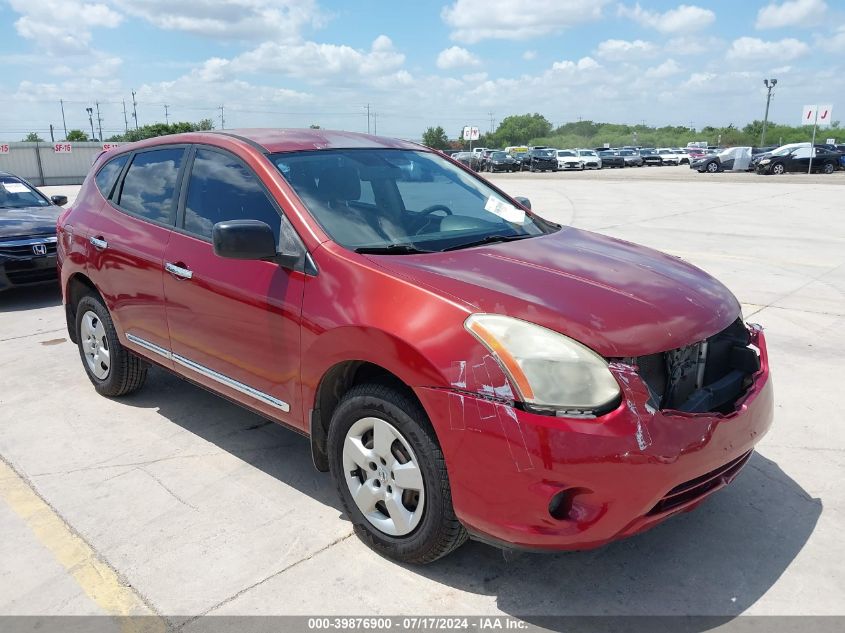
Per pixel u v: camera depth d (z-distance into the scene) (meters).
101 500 3.51
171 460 3.94
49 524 3.30
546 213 16.48
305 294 3.04
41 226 8.09
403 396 2.72
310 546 3.09
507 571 2.90
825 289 7.79
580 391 2.39
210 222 3.67
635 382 2.42
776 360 5.43
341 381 3.08
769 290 7.77
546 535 2.42
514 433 2.39
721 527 3.19
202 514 3.37
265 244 3.06
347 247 3.09
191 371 3.86
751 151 39.19
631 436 2.36
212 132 4.01
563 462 2.34
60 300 8.12
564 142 118.75
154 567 2.96
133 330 4.25
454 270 2.87
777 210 16.61
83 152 42.09
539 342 2.44
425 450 2.65
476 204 3.90
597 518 2.39
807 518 3.25
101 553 3.06
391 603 2.71
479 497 2.51
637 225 13.84
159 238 3.95
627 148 58.94
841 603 2.68
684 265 3.39
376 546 2.98
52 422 4.48
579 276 2.89
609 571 2.89
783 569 2.89
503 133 132.00
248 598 2.75
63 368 5.57
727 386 2.87
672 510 2.56
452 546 2.77
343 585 2.82
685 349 2.67
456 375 2.50
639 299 2.71
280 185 3.37
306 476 3.75
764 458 3.84
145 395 4.94
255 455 4.00
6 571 2.95
